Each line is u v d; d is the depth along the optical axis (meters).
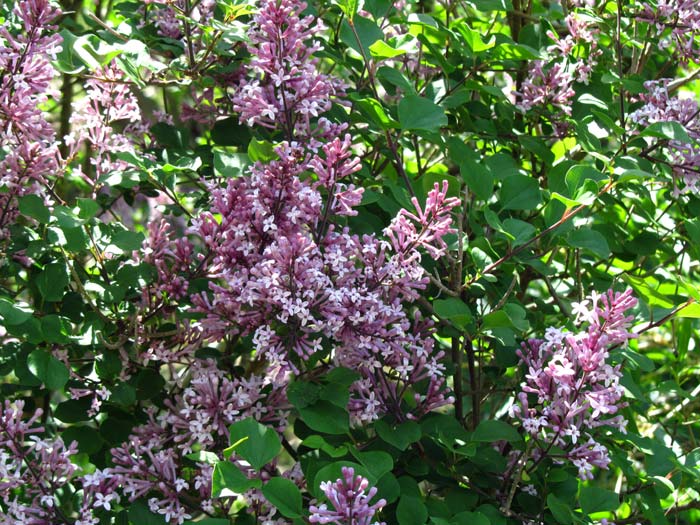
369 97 0.76
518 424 0.78
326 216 0.65
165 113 0.87
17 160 0.68
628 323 0.61
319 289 0.62
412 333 0.72
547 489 0.70
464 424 0.79
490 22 1.07
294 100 0.67
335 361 0.69
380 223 0.77
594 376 0.61
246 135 0.83
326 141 0.70
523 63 0.93
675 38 0.83
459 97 0.81
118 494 0.70
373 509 0.54
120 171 0.74
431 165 0.99
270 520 0.66
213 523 0.59
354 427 0.75
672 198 0.88
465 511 0.65
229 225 0.65
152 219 0.93
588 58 0.88
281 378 0.63
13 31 0.77
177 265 0.72
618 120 0.88
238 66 0.82
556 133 0.87
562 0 0.90
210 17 0.80
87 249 0.74
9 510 0.64
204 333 0.70
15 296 0.79
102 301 0.75
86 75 0.74
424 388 0.76
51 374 0.67
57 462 0.65
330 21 0.91
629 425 0.80
